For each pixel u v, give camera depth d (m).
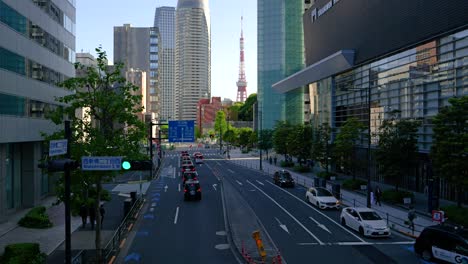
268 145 85.12
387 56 46.38
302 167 62.00
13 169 31.44
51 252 19.48
